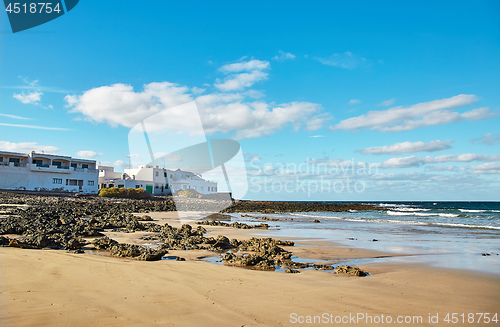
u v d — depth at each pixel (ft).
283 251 34.55
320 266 28.55
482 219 113.80
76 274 19.12
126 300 15.15
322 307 16.07
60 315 12.56
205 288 18.28
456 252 38.58
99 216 67.36
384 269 27.91
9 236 37.52
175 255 31.22
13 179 148.97
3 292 14.84
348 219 106.22
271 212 139.85
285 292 18.53
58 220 52.95
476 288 21.42
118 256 28.22
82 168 174.70
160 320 12.92
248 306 15.52
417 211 178.40
